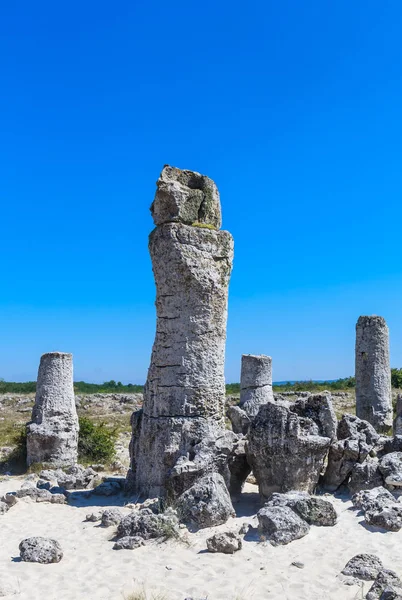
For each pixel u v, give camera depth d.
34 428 15.02
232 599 6.23
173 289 10.53
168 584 6.67
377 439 11.38
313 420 10.59
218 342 10.66
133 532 8.26
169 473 9.49
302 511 8.48
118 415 30.22
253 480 12.09
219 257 10.80
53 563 7.41
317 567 7.03
